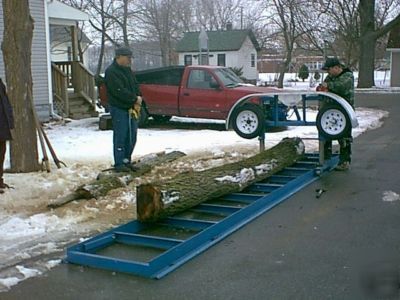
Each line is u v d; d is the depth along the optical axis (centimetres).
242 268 445
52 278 432
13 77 821
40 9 1504
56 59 3619
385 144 1112
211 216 609
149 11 4397
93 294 400
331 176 807
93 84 1698
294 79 4494
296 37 3234
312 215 600
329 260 459
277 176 794
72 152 1033
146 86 1434
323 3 3281
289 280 418
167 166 875
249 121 899
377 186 733
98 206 641
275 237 525
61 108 1602
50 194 696
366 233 530
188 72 1403
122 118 784
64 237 536
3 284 420
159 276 428
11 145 834
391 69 3647
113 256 482
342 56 3794
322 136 823
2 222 579
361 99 2553
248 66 4831
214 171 667
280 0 3178
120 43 4075
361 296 386
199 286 410
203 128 1418
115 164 793
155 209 545
